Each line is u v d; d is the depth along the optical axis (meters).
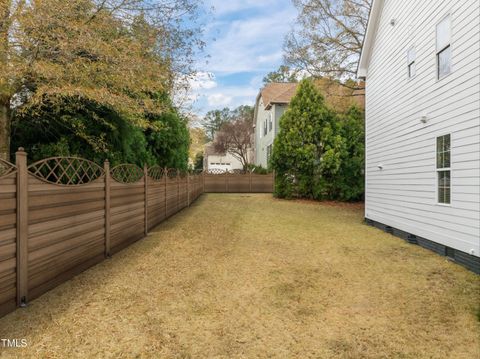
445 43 6.23
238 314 3.54
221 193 22.00
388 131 8.91
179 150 11.81
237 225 8.88
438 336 3.15
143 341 2.93
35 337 2.90
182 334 3.08
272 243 6.88
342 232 8.49
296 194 16.83
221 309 3.64
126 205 6.14
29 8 4.82
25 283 3.43
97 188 4.95
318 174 15.98
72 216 4.29
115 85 5.84
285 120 16.28
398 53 8.33
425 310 3.73
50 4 4.68
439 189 6.46
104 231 5.24
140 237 6.92
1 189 3.05
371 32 10.05
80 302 3.64
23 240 3.35
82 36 5.05
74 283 4.18
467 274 5.07
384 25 9.27
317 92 15.77
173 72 7.30
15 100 6.03
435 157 6.55
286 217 10.75
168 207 9.66
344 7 13.98
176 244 6.48
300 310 3.68
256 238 7.32
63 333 2.99
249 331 3.18
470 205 5.41
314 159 15.72
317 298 4.02
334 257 5.92
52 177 6.33
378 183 9.53
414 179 7.40
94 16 5.71
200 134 13.57
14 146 6.78
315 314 3.59
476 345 3.00
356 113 16.38
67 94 5.22
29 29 4.89
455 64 5.89
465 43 5.60
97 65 5.37
